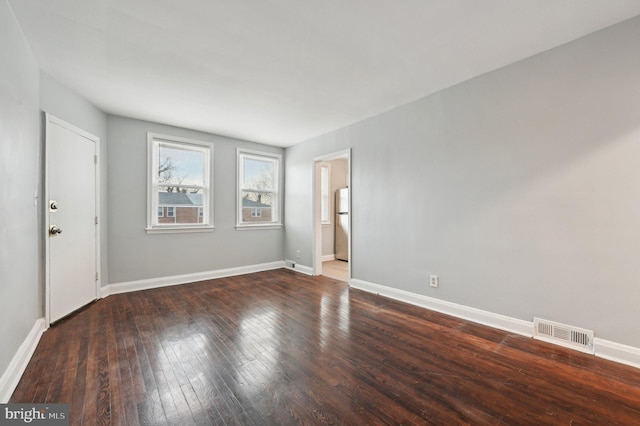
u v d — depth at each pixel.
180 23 1.92
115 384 1.76
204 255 4.48
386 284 3.62
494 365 1.99
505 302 2.56
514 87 2.47
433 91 3.05
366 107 3.47
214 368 1.95
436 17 1.88
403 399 1.63
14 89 1.85
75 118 2.99
